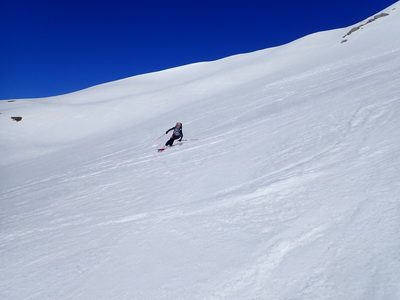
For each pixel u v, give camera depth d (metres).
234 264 2.85
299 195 4.00
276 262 2.73
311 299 2.16
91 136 29.36
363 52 26.02
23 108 38.25
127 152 14.89
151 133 19.61
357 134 5.75
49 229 5.41
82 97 48.59
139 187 7.09
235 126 12.11
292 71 30.09
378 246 2.49
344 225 2.96
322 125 7.33
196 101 31.92
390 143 4.70
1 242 5.23
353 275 2.26
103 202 6.48
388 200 3.12
